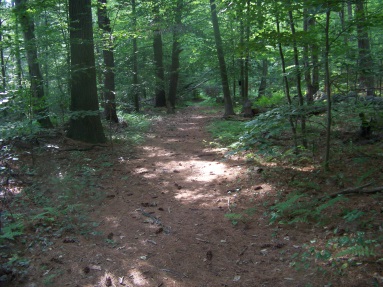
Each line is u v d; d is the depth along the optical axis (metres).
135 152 10.10
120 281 3.65
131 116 17.66
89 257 4.12
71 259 4.05
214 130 13.46
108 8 14.55
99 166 8.29
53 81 12.13
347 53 6.82
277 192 5.86
